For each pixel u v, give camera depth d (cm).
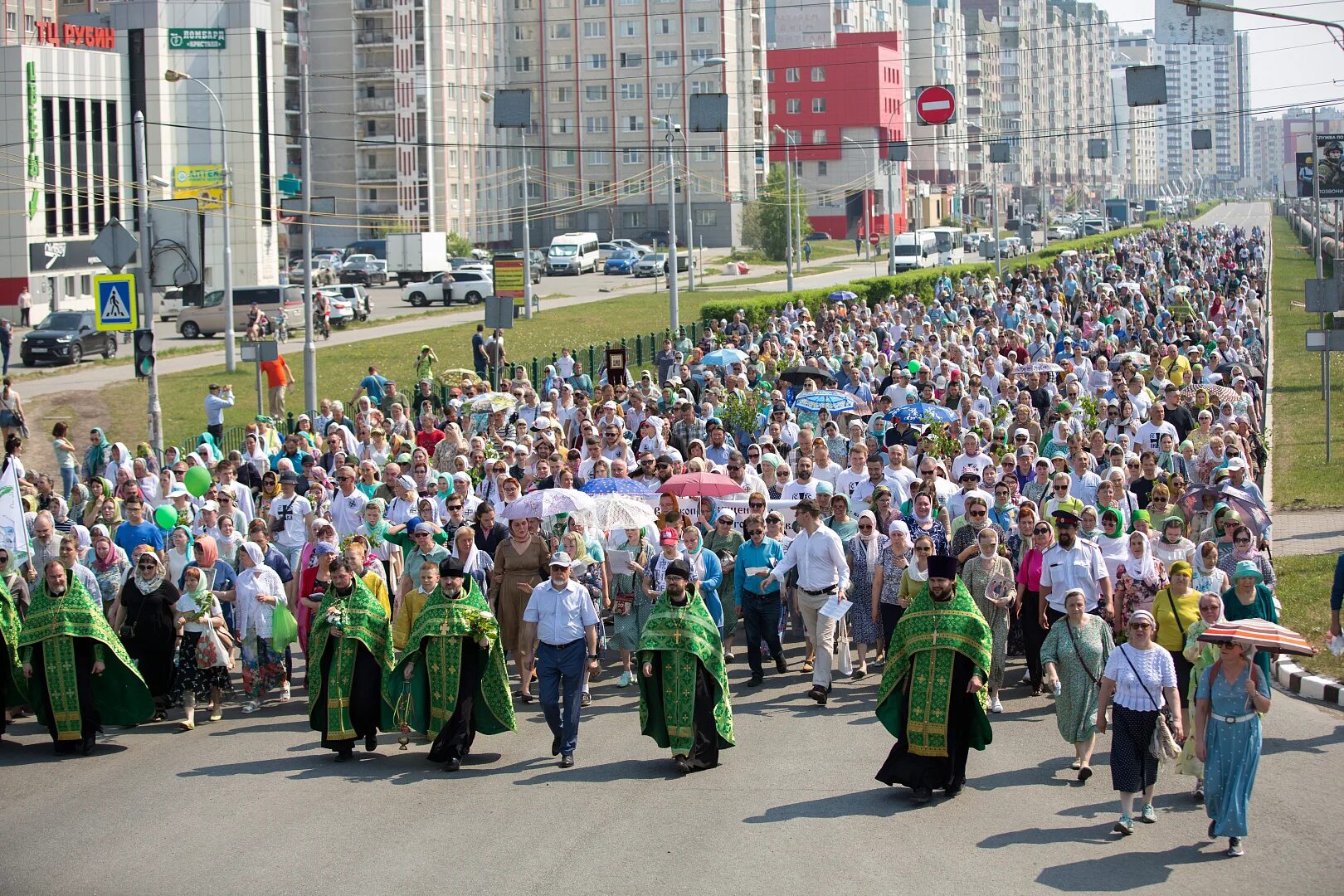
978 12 19600
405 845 1157
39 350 5319
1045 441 2369
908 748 1245
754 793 1278
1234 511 1598
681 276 9419
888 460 2347
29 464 3472
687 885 1048
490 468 2123
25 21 9456
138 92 8231
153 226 3381
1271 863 1077
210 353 5772
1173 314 4884
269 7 8506
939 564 1250
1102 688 1174
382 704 1430
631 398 2870
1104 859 1089
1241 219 18588
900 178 13262
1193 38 3803
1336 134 5281
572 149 11419
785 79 13250
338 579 1430
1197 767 1214
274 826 1215
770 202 10794
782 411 2608
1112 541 1591
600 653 1903
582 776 1354
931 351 3541
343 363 5212
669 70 12719
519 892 1043
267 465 2558
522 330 6166
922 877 1055
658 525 1797
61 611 1485
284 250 10056
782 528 1831
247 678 1656
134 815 1262
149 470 2512
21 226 7262
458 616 1402
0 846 1183
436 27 11706
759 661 1712
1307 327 5922
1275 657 1678
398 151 11694
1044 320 4434
